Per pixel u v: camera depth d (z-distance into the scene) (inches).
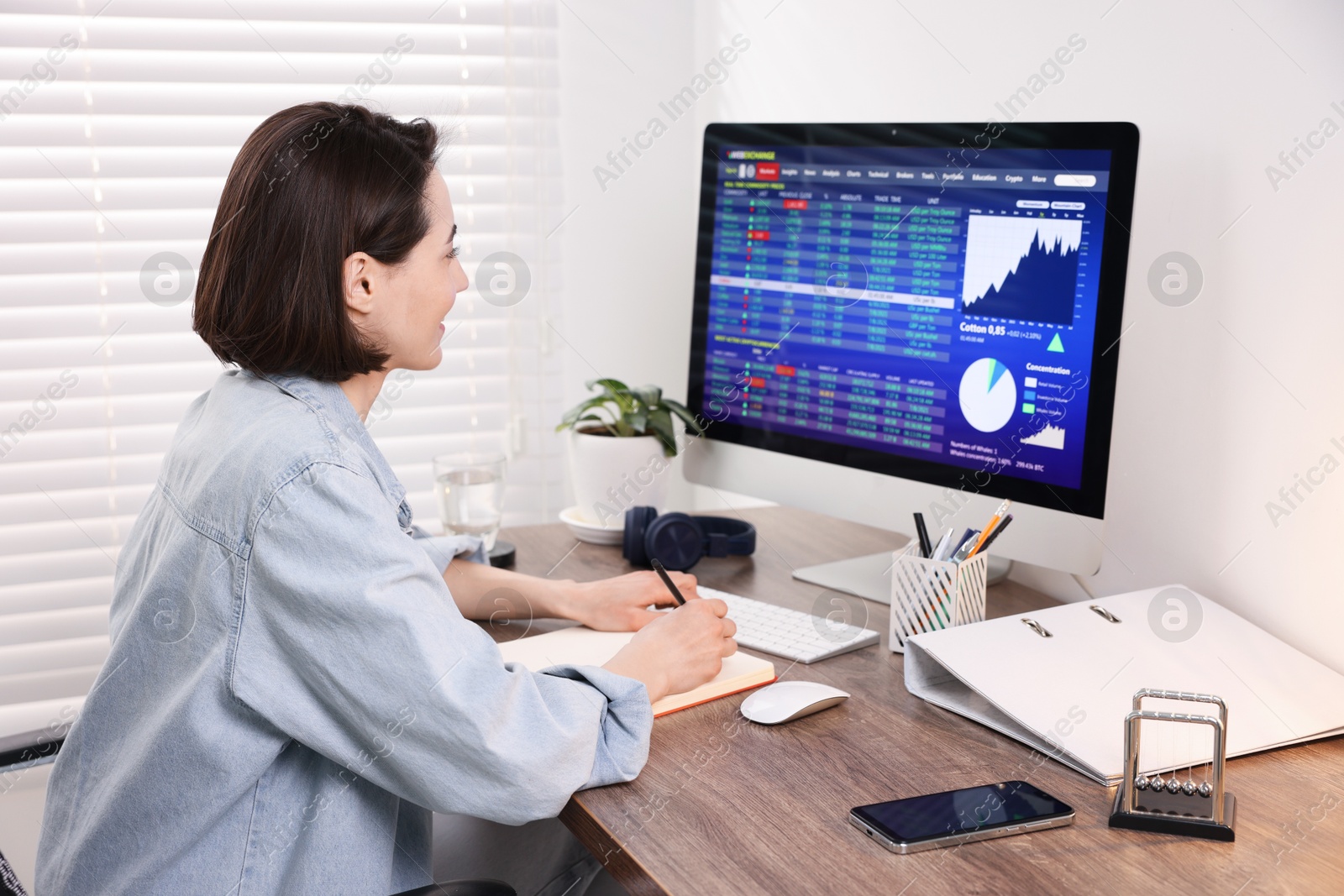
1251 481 40.9
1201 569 43.5
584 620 45.1
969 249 44.9
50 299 65.6
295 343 34.1
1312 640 38.9
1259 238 39.8
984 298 44.7
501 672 31.9
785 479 53.9
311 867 32.6
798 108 66.5
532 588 45.9
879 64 59.0
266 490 31.2
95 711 35.1
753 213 53.7
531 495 76.8
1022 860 28.3
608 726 33.9
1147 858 28.3
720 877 27.5
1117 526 47.7
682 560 52.4
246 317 33.9
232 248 33.8
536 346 74.9
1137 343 45.9
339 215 33.6
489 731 30.4
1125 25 44.5
